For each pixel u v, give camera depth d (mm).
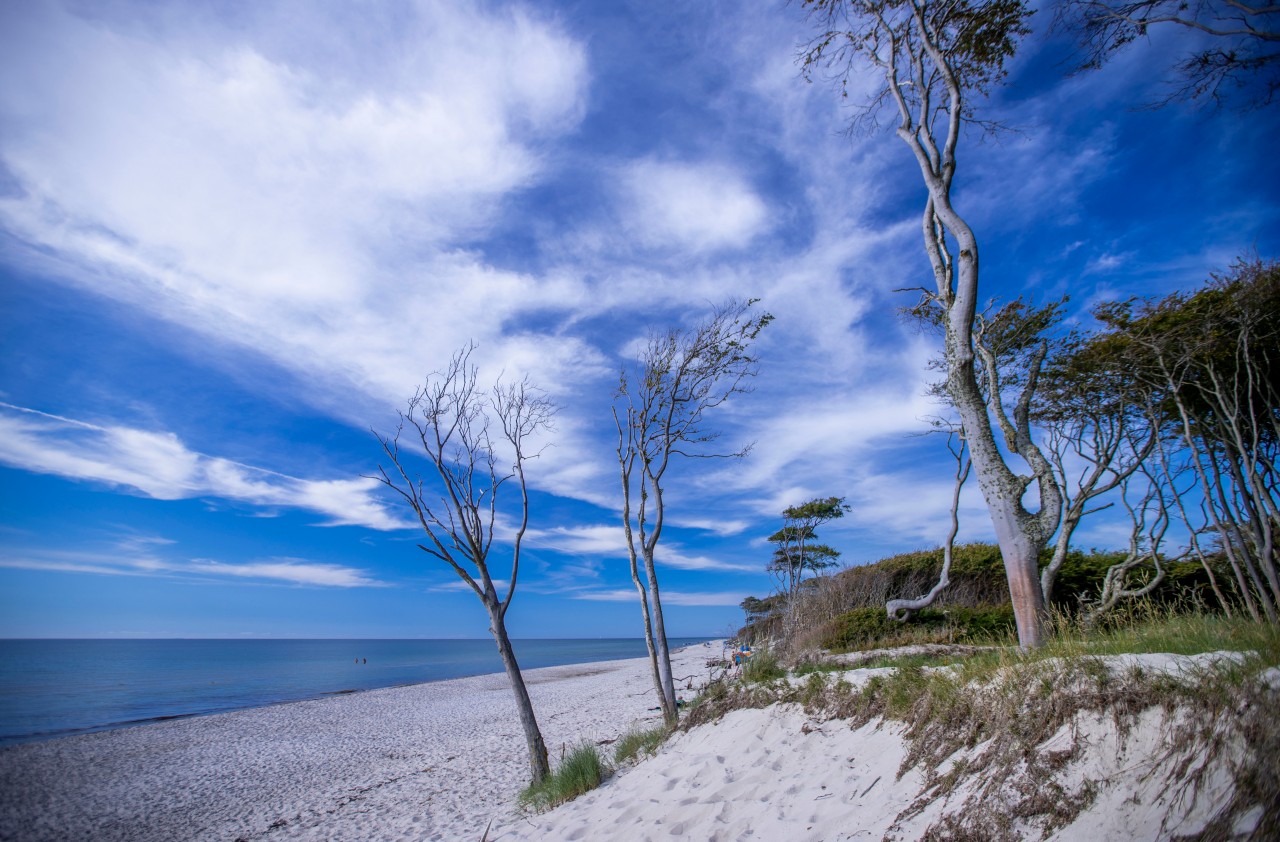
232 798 12031
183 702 31062
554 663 66562
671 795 6156
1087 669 4043
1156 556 9023
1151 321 8250
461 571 9852
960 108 7625
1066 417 10547
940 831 3775
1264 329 7777
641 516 11664
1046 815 3439
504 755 13438
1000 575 13633
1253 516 7473
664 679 10320
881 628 12031
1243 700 3070
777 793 5340
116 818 11031
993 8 8188
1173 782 3070
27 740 19422
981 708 4605
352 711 24328
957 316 7207
